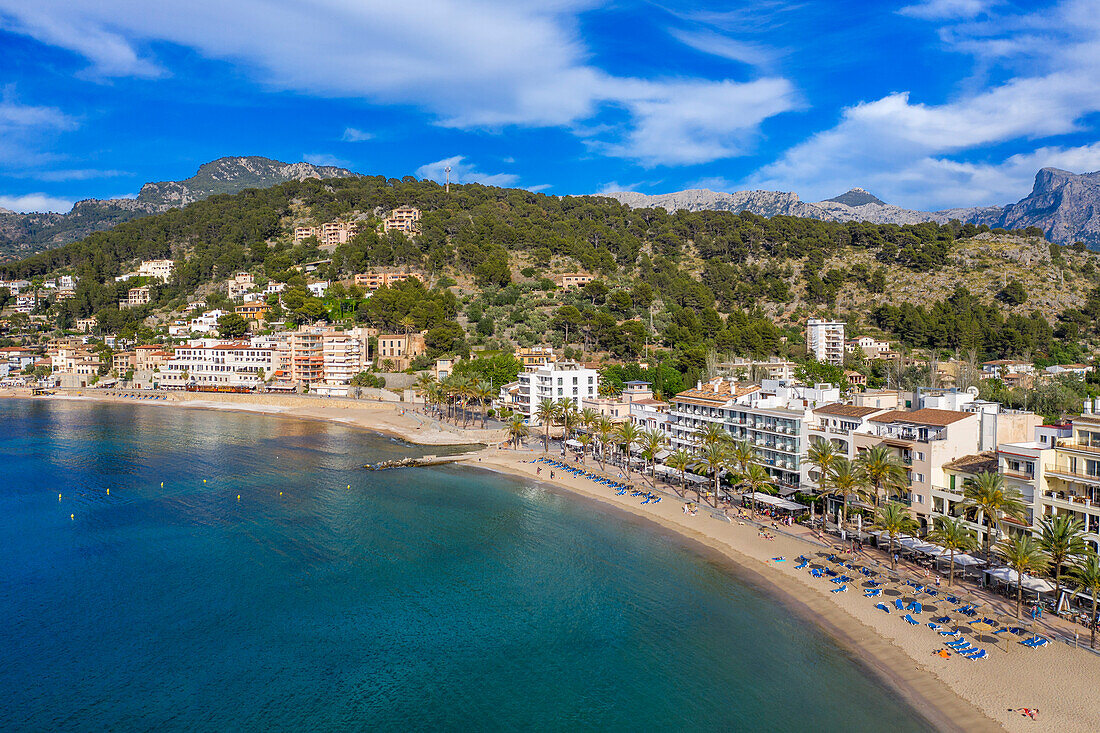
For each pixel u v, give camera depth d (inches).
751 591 3267.7
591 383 7568.9
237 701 2491.4
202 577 3526.1
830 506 4151.1
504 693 2532.0
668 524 4269.2
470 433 7421.3
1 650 2829.7
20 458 6254.9
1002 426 3710.6
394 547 3934.5
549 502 4810.5
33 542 4015.8
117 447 6801.2
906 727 2241.6
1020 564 2743.6
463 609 3171.8
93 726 2356.1
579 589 3353.8
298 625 3031.5
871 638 2763.3
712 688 2518.5
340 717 2402.8
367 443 7116.1
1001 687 2381.9
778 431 4626.0
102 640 2906.0
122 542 4018.2
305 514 4542.3
